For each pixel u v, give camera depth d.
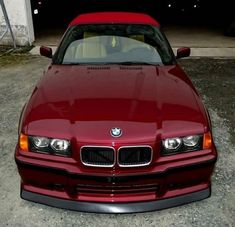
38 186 2.84
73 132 2.59
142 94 3.01
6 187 3.27
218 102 5.32
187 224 2.80
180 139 2.64
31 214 2.93
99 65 3.71
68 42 4.08
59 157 2.65
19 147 2.78
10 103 5.30
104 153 2.56
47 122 2.70
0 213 2.94
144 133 2.56
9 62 7.71
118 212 2.73
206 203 3.03
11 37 8.90
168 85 3.23
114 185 2.63
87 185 2.66
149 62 3.80
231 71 6.99
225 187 3.23
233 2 13.98
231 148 3.90
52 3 15.18
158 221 2.84
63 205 2.78
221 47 9.06
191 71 6.98
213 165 2.74
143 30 4.19
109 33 4.12
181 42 9.72
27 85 6.16
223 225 2.78
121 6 16.16
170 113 2.76
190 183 2.80
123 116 2.68
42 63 7.60
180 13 15.74
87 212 2.76
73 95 3.01
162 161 2.62
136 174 2.57
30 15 9.08
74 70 3.59
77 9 15.71
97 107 2.80
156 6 16.14
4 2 8.55
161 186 2.67
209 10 15.54
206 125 2.73
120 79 3.31
